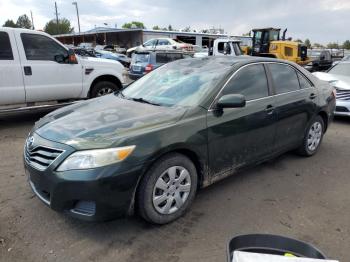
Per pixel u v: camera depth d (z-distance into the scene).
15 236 3.20
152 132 3.22
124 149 3.01
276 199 4.04
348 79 8.68
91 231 3.30
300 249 1.91
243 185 4.39
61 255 2.95
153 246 3.09
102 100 4.34
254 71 4.42
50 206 3.12
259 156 4.40
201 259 2.93
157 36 46.53
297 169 4.99
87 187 2.91
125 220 3.49
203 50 28.45
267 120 4.36
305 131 5.22
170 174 3.35
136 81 4.88
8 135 6.55
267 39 22.09
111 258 2.92
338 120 8.51
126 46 49.34
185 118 3.51
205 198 4.01
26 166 3.39
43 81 7.31
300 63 21.09
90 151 2.97
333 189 4.35
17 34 6.89
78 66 7.84
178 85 4.18
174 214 3.45
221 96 3.87
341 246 3.16
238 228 3.40
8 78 6.81
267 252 1.93
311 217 3.65
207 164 3.72
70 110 3.97
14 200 3.87
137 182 3.09
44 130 3.43
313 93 5.25
